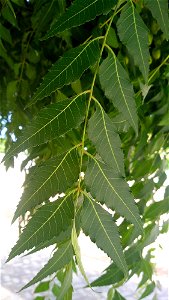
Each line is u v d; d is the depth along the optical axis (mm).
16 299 1428
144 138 380
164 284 1373
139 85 337
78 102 202
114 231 192
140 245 365
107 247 191
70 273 277
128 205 194
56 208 193
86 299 1266
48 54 443
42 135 197
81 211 196
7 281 1562
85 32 351
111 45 278
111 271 337
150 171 389
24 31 457
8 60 464
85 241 1631
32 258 1755
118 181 195
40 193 192
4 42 464
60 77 205
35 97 207
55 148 395
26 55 464
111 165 196
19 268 1676
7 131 534
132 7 207
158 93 369
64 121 199
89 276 1445
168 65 333
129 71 341
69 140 331
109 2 202
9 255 187
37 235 189
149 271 413
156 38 358
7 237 1386
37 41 431
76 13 201
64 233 220
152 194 394
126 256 364
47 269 210
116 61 208
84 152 200
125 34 204
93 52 208
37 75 476
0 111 555
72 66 206
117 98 206
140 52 204
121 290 1275
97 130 200
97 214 194
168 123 355
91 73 334
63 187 193
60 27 201
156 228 367
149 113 391
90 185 195
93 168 197
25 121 482
